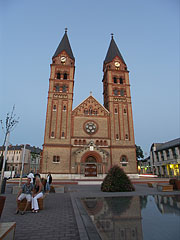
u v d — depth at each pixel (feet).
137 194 56.39
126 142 160.86
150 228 22.58
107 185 67.10
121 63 195.83
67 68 180.24
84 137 156.66
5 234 16.02
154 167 256.32
